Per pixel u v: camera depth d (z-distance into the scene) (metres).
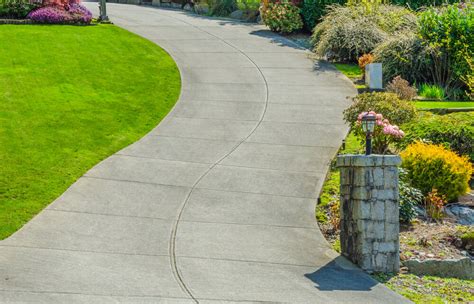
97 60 18.48
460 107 15.70
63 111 14.74
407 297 8.33
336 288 8.40
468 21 17.86
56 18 22.25
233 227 10.32
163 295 7.80
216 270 8.75
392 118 13.51
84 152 12.84
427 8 20.66
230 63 19.47
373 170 9.23
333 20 20.80
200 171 12.44
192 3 29.16
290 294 8.08
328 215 10.99
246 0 26.38
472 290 8.79
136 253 9.15
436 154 11.83
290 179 12.31
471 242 10.07
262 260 9.22
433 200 11.20
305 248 9.77
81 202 10.80
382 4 21.39
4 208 10.28
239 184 11.99
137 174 12.12
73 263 8.64
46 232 9.62
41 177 11.52
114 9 28.00
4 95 15.22
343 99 16.72
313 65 19.66
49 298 7.48
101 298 7.58
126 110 15.34
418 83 18.22
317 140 14.16
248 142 13.96
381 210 9.23
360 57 19.48
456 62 17.75
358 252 9.26
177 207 10.91
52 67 17.44
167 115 15.32
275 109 15.93
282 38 22.77
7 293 7.55
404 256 9.69
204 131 14.48
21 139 13.00
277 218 10.78
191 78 17.98
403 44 18.39
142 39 21.34
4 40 19.38
